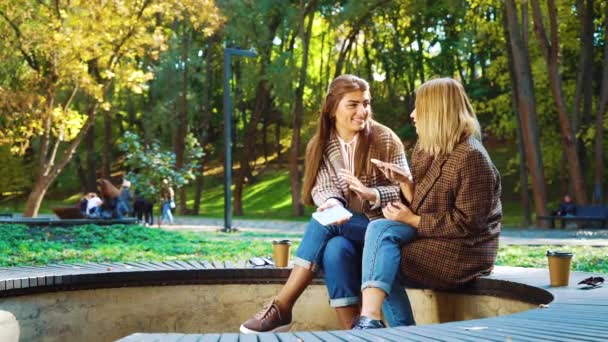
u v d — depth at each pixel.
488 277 4.82
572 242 17.25
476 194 4.64
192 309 5.76
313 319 5.70
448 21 40.16
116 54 27.69
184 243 15.63
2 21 27.14
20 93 26.80
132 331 5.61
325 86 44.25
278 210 47.50
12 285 4.96
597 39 33.41
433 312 5.11
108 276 5.49
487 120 40.88
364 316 4.30
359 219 4.95
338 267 4.78
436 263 4.73
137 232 17.59
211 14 28.31
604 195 37.69
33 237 16.14
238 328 5.82
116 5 26.09
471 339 2.98
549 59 27.33
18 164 54.50
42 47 26.11
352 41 40.50
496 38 33.16
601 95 28.47
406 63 41.16
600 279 4.69
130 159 32.59
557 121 33.75
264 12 37.56
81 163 56.00
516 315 3.60
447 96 4.77
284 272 5.81
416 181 4.88
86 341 5.42
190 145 35.16
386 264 4.45
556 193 40.81
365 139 5.15
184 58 42.56
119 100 46.47
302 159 59.91
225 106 26.42
